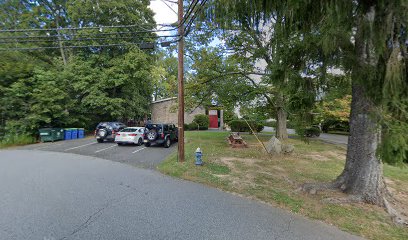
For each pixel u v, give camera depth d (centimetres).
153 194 490
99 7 1923
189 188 538
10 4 1850
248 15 472
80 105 1945
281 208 423
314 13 361
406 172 727
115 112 2009
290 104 449
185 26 823
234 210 409
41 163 812
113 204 427
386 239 321
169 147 1283
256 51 1075
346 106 1138
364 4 318
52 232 316
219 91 1295
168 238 306
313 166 782
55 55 2252
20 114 1449
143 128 1412
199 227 340
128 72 2048
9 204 418
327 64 407
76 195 473
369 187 444
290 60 427
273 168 744
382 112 327
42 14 2031
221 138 1633
